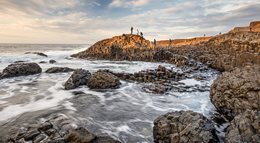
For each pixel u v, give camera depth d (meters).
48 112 9.79
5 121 8.66
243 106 8.51
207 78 19.05
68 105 11.00
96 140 6.82
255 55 20.80
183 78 18.52
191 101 12.04
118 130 8.20
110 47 41.03
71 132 6.84
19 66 19.98
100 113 9.98
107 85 14.68
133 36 44.84
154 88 14.47
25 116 9.23
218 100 9.79
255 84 8.48
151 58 35.62
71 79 15.15
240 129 5.95
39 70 21.58
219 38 47.38
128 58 38.09
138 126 8.64
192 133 6.38
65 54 50.53
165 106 11.22
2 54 42.34
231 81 9.34
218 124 8.71
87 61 35.56
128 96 13.02
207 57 30.69
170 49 43.28
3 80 17.69
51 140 6.80
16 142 6.80
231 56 24.41
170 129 6.98
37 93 13.48
